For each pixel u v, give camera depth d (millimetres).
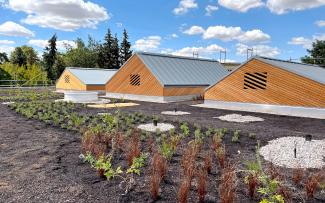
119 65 82875
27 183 6332
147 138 10703
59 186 6172
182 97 28297
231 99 22359
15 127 12953
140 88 28547
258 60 20516
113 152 8656
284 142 10070
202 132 11977
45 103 22516
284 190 5477
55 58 73938
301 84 18562
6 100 26344
